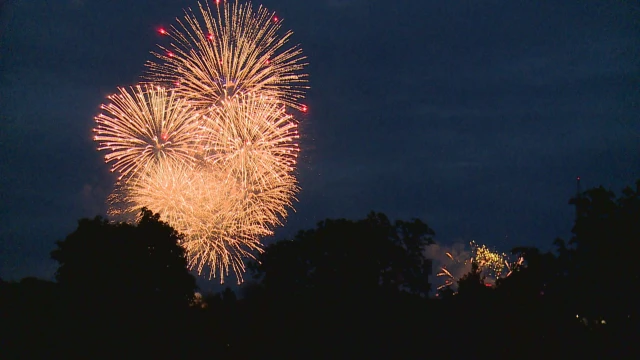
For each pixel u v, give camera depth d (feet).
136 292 118.01
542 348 118.32
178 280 124.57
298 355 118.01
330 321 122.83
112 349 107.45
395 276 141.18
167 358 110.63
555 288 121.29
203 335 117.19
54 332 106.93
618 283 116.88
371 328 122.21
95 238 121.39
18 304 109.50
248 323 121.08
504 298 123.65
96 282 116.67
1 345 102.27
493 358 118.62
